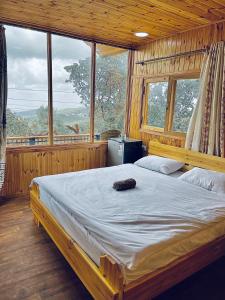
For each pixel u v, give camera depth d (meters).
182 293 1.85
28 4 2.51
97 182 2.62
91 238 1.67
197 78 3.19
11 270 2.04
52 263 2.15
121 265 1.39
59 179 2.67
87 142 4.10
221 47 2.70
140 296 1.47
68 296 1.79
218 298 1.81
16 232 2.62
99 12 2.69
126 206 2.04
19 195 3.60
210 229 1.88
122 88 4.37
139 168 3.32
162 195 2.34
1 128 3.14
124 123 4.49
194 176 2.77
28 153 3.55
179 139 3.42
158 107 3.82
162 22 2.92
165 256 1.57
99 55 3.99
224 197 2.35
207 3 2.32
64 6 2.54
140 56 4.04
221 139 2.79
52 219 2.22
